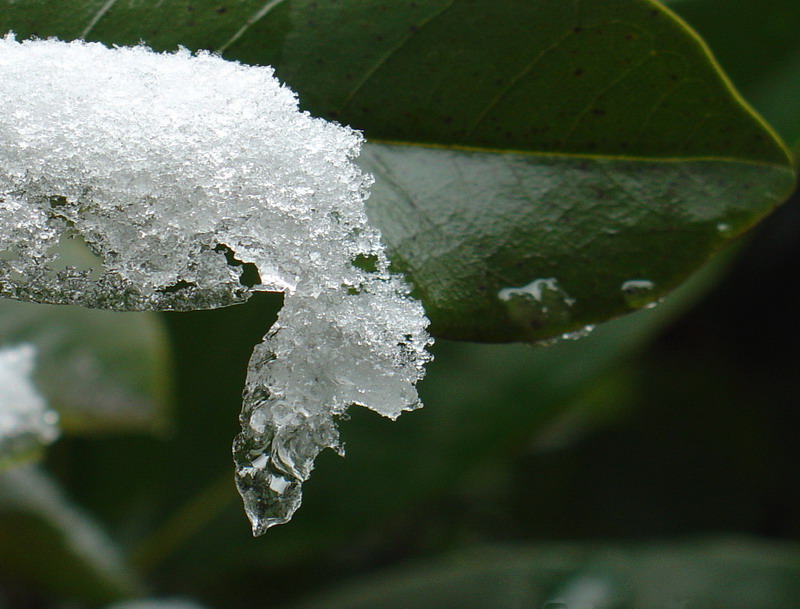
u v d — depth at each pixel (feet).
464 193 1.54
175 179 1.50
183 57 1.52
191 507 2.02
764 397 3.35
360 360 1.52
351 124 1.54
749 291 3.51
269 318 1.99
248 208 1.51
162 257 1.50
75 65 1.51
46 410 1.75
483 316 1.53
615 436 3.23
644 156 1.54
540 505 3.01
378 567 2.59
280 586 2.30
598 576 1.92
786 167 1.54
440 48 1.54
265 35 1.54
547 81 1.54
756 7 1.88
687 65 1.53
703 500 3.16
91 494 2.01
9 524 1.84
